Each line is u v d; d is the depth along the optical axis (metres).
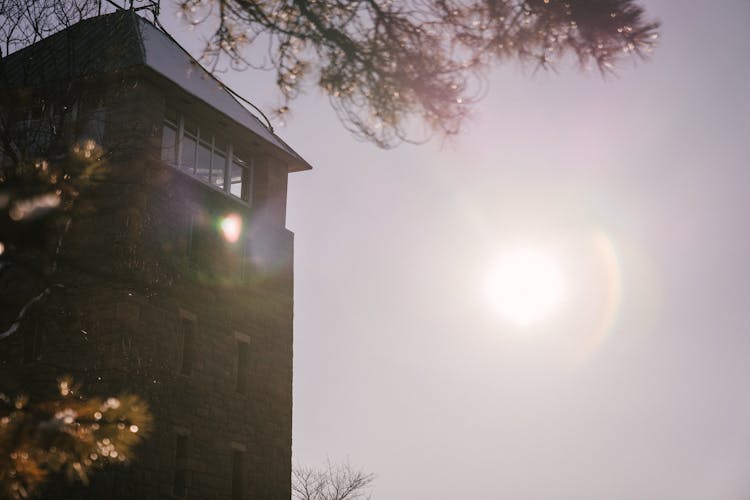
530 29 7.56
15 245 5.52
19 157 12.77
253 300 28.77
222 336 26.98
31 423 5.50
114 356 22.41
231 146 29.20
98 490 21.38
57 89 17.17
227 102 29.19
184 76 26.86
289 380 29.81
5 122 13.01
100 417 5.78
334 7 7.92
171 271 24.78
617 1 7.35
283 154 30.83
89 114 17.06
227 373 26.92
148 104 24.89
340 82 7.82
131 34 25.78
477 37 7.81
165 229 24.80
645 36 7.45
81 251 20.56
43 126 15.21
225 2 8.21
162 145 25.75
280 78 8.16
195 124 27.67
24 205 5.41
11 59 22.16
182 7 8.37
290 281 30.81
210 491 25.23
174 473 24.11
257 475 27.45
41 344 23.08
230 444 26.44
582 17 7.39
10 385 22.38
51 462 5.54
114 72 21.73
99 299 22.83
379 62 7.72
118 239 21.73
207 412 25.69
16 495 5.40
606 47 7.51
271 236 30.12
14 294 12.55
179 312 25.05
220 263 27.62
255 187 30.31
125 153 19.48
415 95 7.70
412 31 7.85
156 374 23.67
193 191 26.78
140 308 23.25
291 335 30.31
